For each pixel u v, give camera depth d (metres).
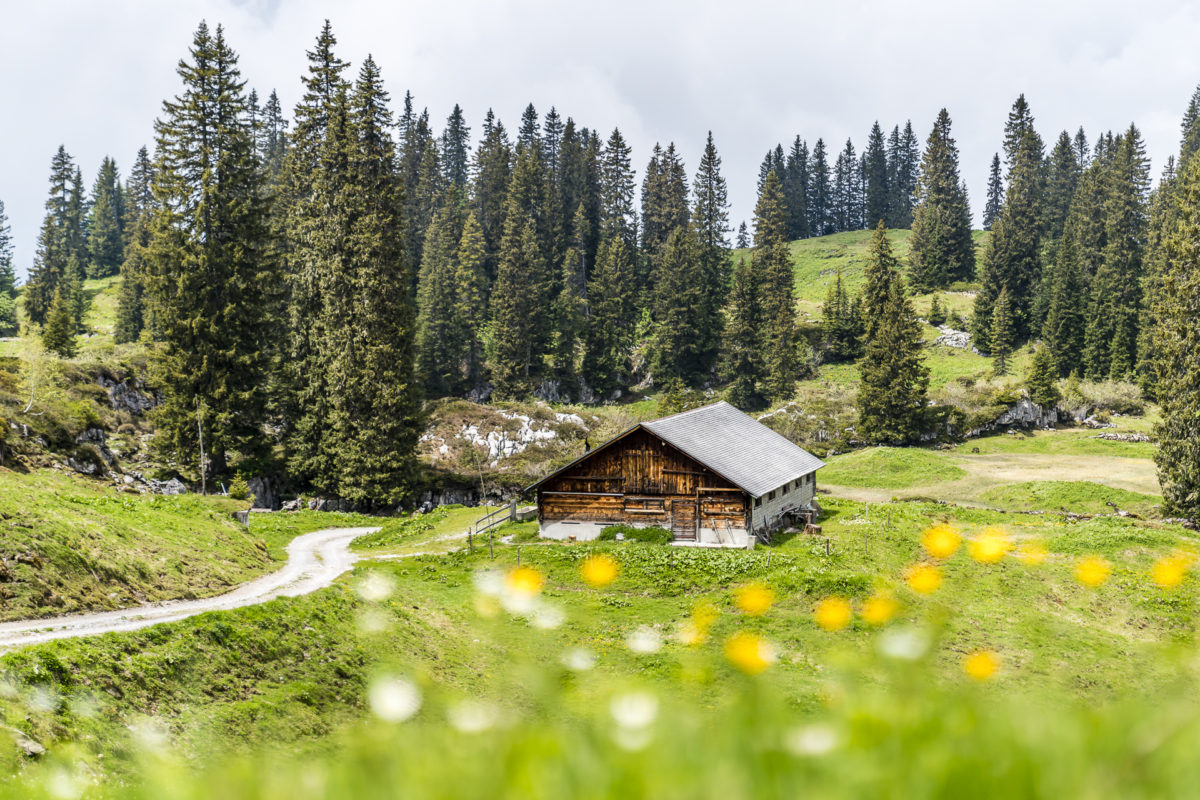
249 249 72.38
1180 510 58.72
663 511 49.69
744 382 120.06
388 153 76.75
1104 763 1.84
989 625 27.97
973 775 1.80
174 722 16.41
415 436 72.44
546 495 50.94
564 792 2.03
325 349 71.62
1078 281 124.81
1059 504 66.56
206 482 68.19
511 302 115.25
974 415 102.50
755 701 2.35
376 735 2.62
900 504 59.97
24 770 11.48
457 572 38.38
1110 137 184.50
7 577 23.69
